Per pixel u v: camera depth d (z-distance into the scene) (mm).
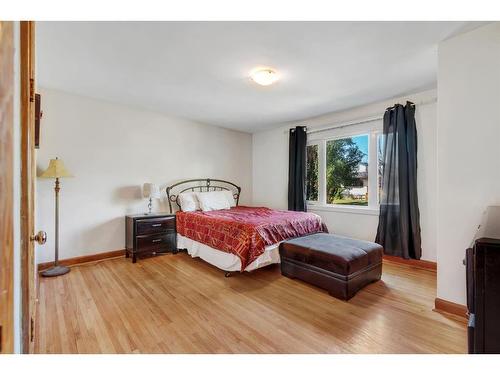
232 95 3236
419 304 2211
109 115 3523
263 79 2529
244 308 2143
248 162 5527
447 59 2008
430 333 1780
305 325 1888
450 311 2037
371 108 3627
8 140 511
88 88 3010
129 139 3725
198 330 1821
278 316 2014
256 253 2729
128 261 3422
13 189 600
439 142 2082
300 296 2373
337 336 1749
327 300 2293
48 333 1768
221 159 4992
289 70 2506
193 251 3496
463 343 1663
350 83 2848
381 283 2662
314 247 2594
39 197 2977
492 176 1852
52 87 2979
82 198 3303
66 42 2000
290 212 3910
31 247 1131
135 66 2432
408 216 3170
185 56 2230
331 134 4145
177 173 4305
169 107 3748
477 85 1893
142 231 3449
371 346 1641
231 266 2840
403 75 2635
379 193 3617
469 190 1947
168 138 4176
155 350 1597
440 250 2098
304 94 3191
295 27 1811
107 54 2197
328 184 4305
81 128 3279
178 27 1811
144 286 2594
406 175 3178
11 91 549
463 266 1984
